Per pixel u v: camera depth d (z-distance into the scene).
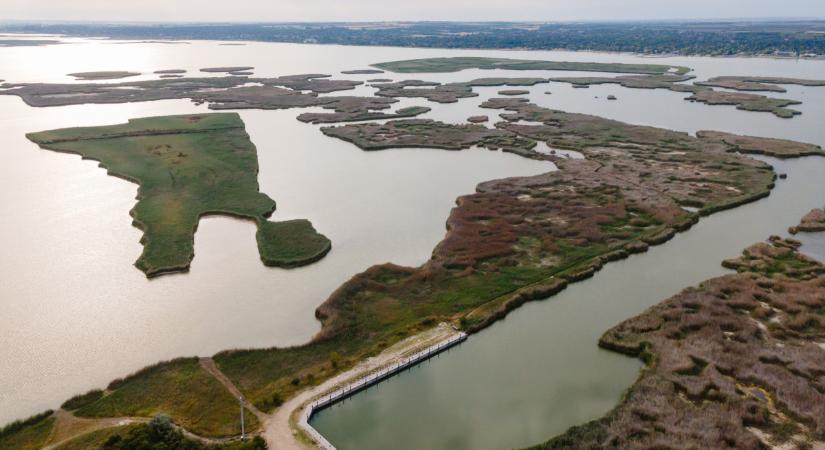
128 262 70.19
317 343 52.16
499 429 42.56
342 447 40.69
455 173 106.62
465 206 86.50
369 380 46.91
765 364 48.12
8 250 72.81
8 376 48.47
